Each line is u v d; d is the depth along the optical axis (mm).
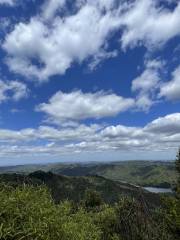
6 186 5867
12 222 5266
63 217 6336
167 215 14867
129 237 12391
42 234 5414
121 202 13172
